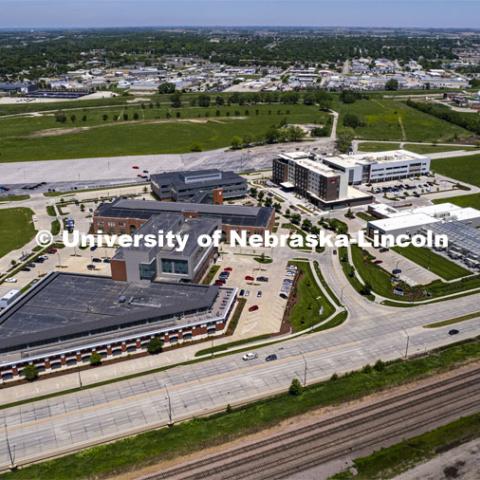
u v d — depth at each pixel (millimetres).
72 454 99062
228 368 125375
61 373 124500
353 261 184625
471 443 100062
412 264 182000
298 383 114938
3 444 102625
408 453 97500
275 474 93250
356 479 91938
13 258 188750
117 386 119438
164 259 160500
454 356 127875
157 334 133125
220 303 147000
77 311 137375
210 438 101688
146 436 103188
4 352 123812
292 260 185750
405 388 116312
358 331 140500
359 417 107250
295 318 147625
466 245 187125
